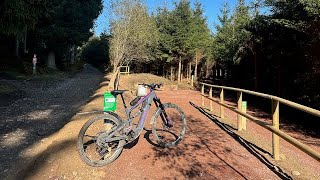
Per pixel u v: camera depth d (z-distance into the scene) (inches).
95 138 191.9
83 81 1010.7
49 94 605.9
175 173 183.6
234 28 1122.7
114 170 187.3
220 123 326.3
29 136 282.4
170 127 238.5
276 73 729.0
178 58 1279.5
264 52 735.7
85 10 1520.7
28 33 1491.1
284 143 289.7
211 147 235.1
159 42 1248.8
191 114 391.2
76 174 178.2
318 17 424.8
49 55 1606.8
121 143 198.8
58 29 1331.2
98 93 529.3
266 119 483.5
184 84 1155.9
